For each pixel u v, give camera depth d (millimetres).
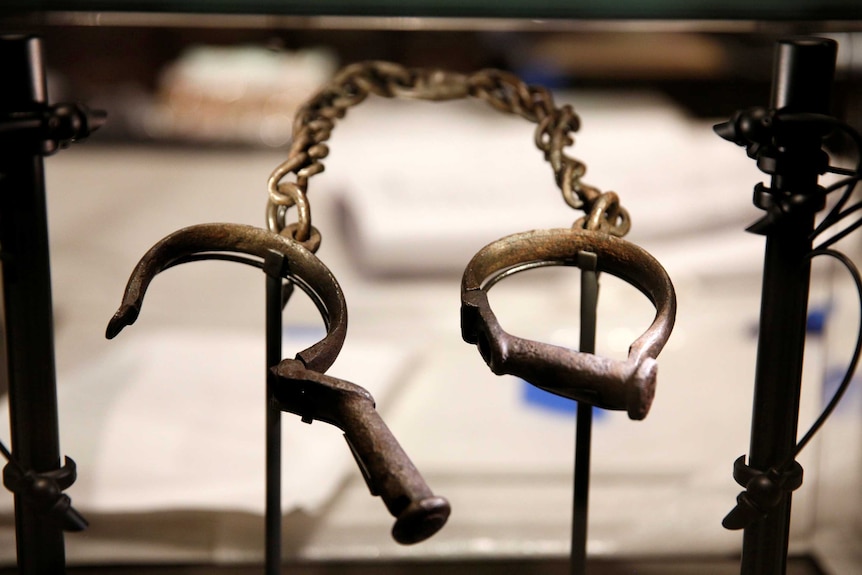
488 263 826
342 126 2453
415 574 1054
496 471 1192
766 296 858
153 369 1369
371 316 1590
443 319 1594
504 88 1099
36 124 849
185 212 2002
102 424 1213
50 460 881
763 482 839
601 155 2098
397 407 1342
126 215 1989
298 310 1603
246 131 2426
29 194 861
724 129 864
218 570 1051
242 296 1672
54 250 1812
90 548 1062
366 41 1958
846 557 1065
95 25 1114
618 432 1290
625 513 1118
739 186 1986
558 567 1062
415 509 718
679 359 1480
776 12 978
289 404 768
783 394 860
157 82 2568
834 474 1156
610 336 1512
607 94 2488
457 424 1304
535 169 2080
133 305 800
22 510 873
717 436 1275
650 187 1953
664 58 2490
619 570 1059
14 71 853
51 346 878
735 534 1092
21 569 878
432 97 1105
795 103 840
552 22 1104
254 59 2553
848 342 1354
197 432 1209
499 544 1081
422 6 984
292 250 833
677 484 1165
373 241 1735
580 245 838
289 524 1099
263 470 1133
